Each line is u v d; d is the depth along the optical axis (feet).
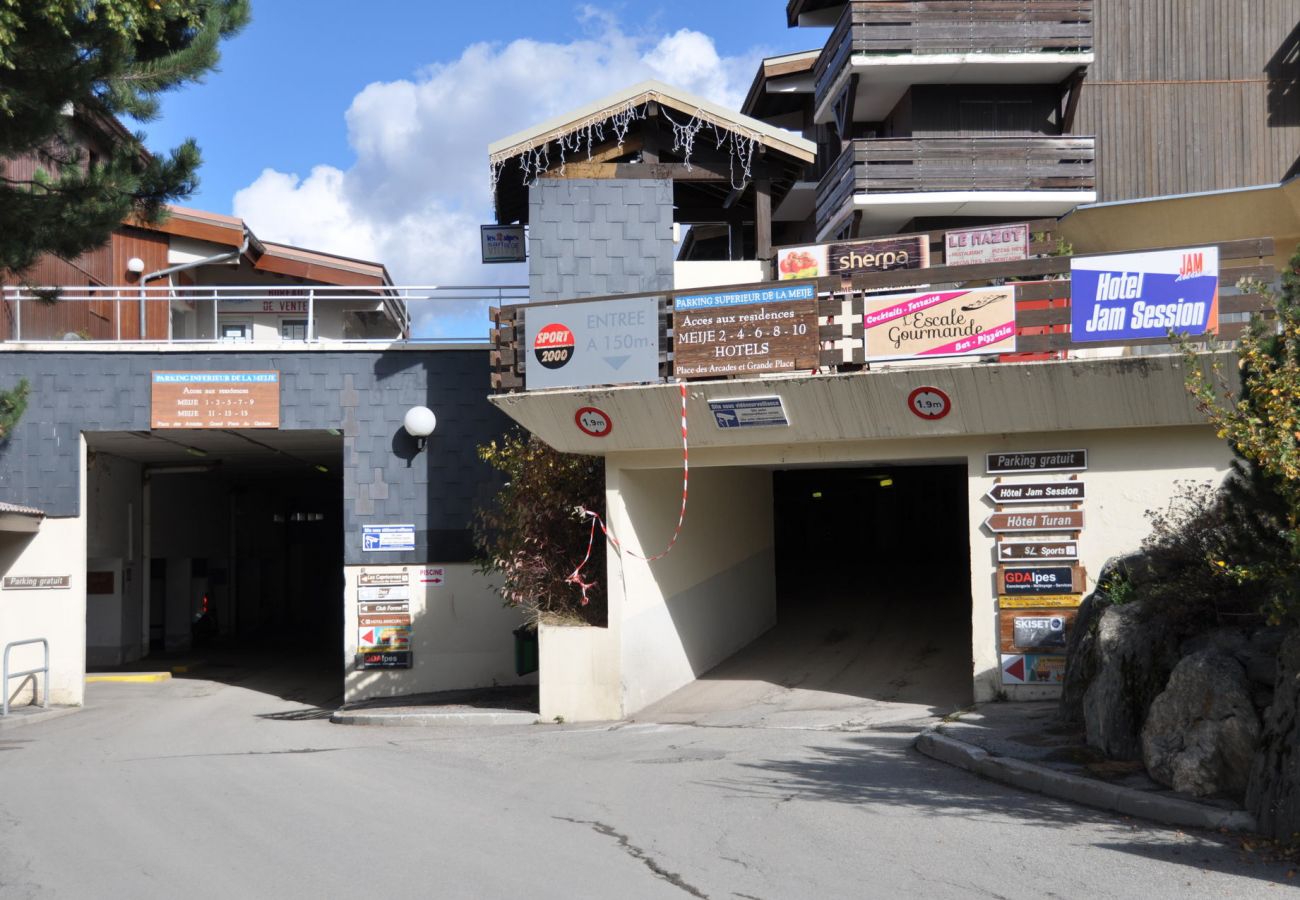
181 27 45.39
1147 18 82.17
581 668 51.55
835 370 47.14
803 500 91.15
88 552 81.15
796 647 60.70
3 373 64.13
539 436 51.96
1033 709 42.14
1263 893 20.53
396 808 30.17
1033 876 22.02
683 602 56.03
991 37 79.82
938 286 46.65
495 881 22.15
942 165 79.87
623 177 60.90
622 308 48.91
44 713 61.16
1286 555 26.71
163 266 90.94
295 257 95.14
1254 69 81.82
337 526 164.76
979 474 45.70
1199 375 29.48
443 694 62.54
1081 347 42.47
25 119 40.70
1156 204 66.54
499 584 63.87
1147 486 43.75
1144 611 33.83
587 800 30.66
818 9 100.94
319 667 94.68
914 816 27.58
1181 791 27.32
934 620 61.87
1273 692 26.63
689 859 23.70
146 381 64.28
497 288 64.08
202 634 115.65
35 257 44.52
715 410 47.57
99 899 21.75
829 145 96.53
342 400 64.49
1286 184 64.03
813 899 20.66
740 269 59.41
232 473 107.34
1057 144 79.92
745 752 38.86
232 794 33.53
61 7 38.19
